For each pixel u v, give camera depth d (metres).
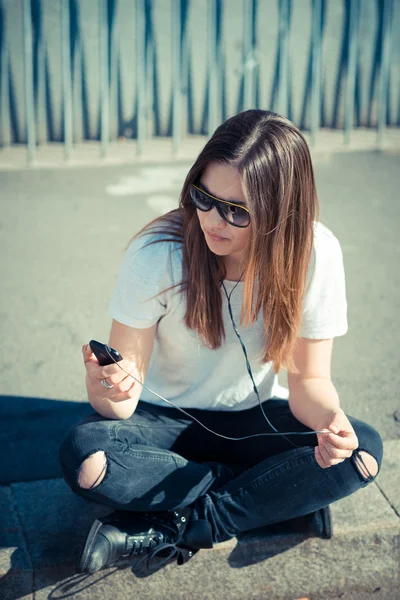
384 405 3.04
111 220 4.86
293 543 2.30
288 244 1.99
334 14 6.07
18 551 2.20
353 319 3.74
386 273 4.24
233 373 2.23
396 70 6.40
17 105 5.88
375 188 5.53
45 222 4.80
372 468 2.14
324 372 2.23
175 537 2.14
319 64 6.20
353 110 6.48
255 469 2.19
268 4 5.92
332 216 5.02
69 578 2.17
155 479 2.13
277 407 2.35
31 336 3.49
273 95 6.20
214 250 1.97
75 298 3.87
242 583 2.23
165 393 2.31
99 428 2.10
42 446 2.71
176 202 5.17
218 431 2.33
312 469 2.12
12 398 3.01
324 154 6.09
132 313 2.10
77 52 5.79
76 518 2.33
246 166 1.85
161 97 6.07
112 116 6.08
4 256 4.30
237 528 2.20
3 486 2.46
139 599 2.17
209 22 5.87
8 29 5.64
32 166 5.70
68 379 3.16
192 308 2.07
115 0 5.70
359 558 2.31
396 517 2.36
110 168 5.73
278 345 2.13
